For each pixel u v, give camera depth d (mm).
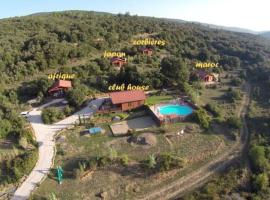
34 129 59062
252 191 45312
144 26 121000
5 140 54656
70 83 75500
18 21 122812
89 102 69500
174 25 139250
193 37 120188
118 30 113125
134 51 98688
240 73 92312
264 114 66500
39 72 83938
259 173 47781
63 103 69625
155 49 103500
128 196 43844
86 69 84062
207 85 81812
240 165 49875
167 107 66875
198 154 52062
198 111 62031
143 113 64188
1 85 73500
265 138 57250
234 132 58406
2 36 100125
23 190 44156
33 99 71875
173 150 52688
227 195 43906
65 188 44656
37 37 98188
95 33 105938
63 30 106562
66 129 58438
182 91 74812
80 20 128125
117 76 78500
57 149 52938
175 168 48531
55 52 88250
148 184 45844
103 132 57719
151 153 51750
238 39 136875
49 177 46625
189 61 98062
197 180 46750
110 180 46250
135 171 47750
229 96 74875
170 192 44500
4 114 60219
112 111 64188
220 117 63344
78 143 54594
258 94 78000
